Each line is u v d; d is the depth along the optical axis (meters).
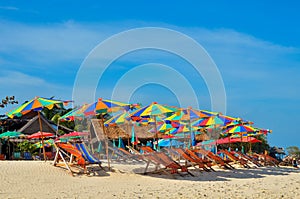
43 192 9.37
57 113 32.84
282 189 11.01
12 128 28.59
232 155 18.19
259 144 34.72
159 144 19.50
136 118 16.86
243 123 21.56
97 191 9.75
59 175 11.61
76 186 10.37
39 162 13.32
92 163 12.52
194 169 15.21
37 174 11.46
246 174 14.88
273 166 19.89
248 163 19.55
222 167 16.78
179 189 10.47
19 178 10.85
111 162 14.48
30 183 10.39
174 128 18.92
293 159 20.48
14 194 9.01
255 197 9.59
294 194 10.16
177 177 12.92
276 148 37.91
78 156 12.17
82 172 12.26
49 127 27.73
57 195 9.07
